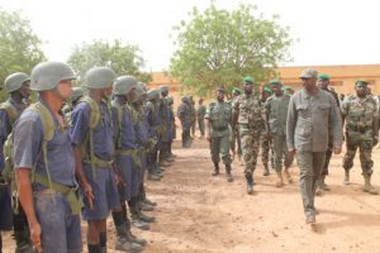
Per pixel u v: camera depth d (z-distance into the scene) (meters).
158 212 7.32
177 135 25.44
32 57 21.69
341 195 8.09
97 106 4.40
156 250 5.47
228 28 23.33
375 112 8.29
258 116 8.72
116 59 26.44
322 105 6.40
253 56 23.97
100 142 4.44
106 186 4.61
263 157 10.30
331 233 6.08
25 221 5.05
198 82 23.94
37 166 3.19
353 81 42.28
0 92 13.87
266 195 8.38
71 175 3.36
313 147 6.35
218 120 9.80
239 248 5.60
